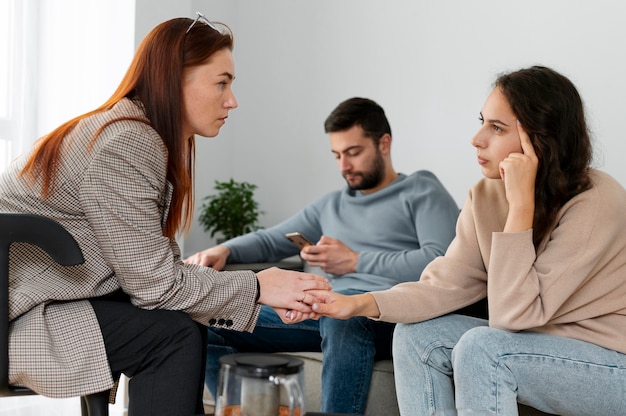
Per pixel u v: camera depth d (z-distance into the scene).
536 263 1.66
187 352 1.51
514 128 1.75
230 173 4.04
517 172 1.69
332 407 2.06
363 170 2.61
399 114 3.72
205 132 1.69
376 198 2.60
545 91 1.72
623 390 1.56
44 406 2.67
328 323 2.09
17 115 2.66
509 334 1.59
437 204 2.48
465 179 3.58
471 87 3.56
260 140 4.02
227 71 1.67
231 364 0.99
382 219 2.55
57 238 1.41
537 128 1.71
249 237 2.77
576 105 1.74
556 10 3.38
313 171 3.90
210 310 1.57
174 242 1.69
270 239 2.79
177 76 1.60
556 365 1.56
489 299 1.65
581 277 1.61
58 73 2.74
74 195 1.52
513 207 1.68
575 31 3.35
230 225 3.60
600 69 3.31
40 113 2.71
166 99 1.59
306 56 3.91
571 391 1.57
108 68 2.91
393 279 2.39
